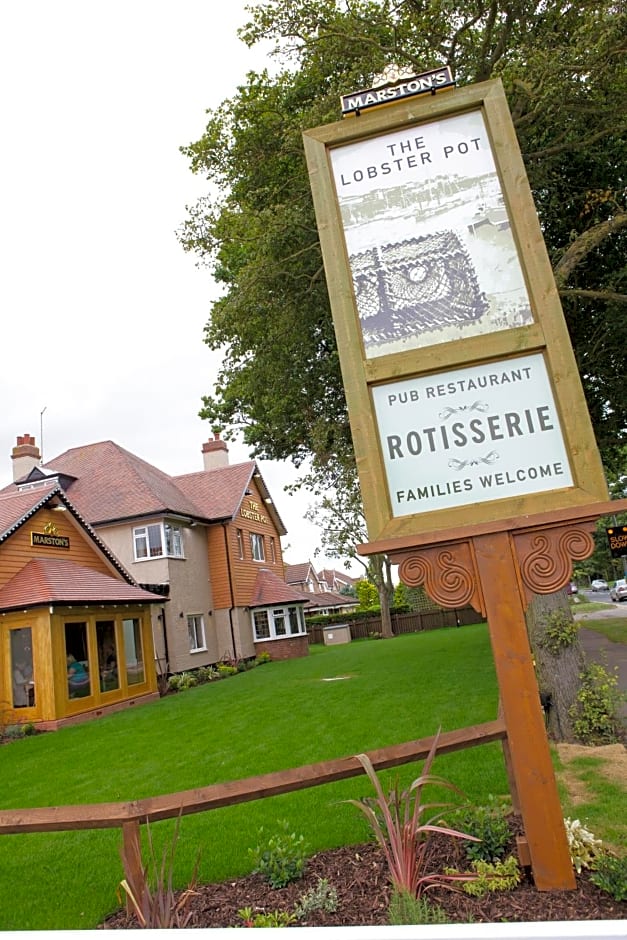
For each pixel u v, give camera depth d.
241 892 3.84
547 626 7.18
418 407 3.72
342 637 35.59
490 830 3.84
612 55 8.01
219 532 25.89
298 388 12.80
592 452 3.49
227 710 12.48
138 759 8.93
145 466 27.16
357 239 3.98
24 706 14.10
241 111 11.31
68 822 3.30
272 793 3.43
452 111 4.02
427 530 3.52
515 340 3.67
